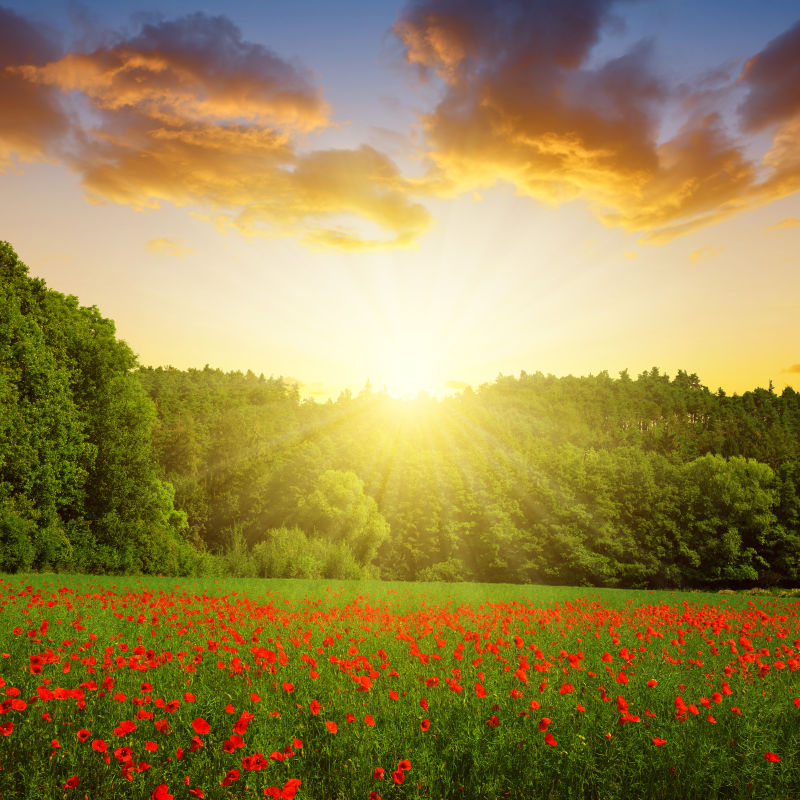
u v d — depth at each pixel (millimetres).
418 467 104188
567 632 12133
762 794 4844
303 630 10336
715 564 75500
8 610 11742
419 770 4812
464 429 147250
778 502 78438
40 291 35719
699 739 5711
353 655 7977
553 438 159375
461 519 91125
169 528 47000
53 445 33062
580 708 6047
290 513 101750
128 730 4809
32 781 4211
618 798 4684
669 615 15258
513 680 7715
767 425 176625
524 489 86688
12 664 7449
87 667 6902
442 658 8930
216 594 19125
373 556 90938
